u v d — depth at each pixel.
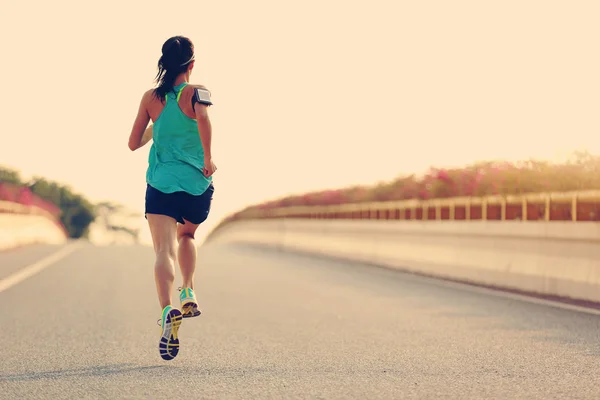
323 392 6.53
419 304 13.09
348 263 24.06
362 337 9.53
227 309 12.31
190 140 7.85
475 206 24.31
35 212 39.19
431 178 28.12
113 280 16.75
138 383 6.87
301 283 16.97
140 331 9.83
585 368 7.56
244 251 31.73
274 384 6.84
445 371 7.41
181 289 8.02
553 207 18.67
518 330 10.15
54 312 11.60
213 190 8.05
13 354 8.26
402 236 21.94
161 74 7.88
